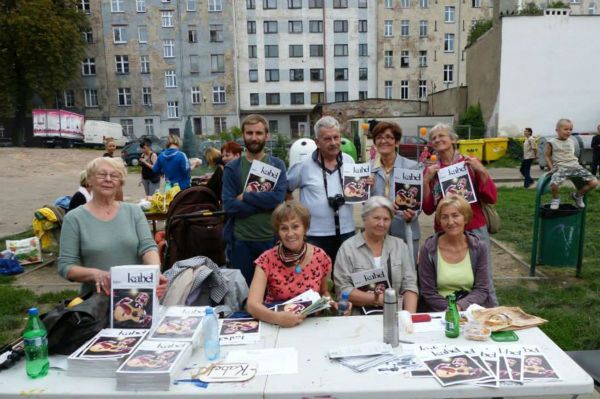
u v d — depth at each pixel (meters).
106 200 3.21
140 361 2.23
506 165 21.22
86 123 34.38
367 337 2.61
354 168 3.99
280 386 2.12
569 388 2.10
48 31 35.91
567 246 5.79
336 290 3.54
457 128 25.59
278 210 3.18
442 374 2.18
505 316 2.78
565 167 5.75
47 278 6.29
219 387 2.12
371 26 47.56
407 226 4.02
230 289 3.50
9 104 36.50
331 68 47.88
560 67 24.34
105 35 44.44
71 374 2.26
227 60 45.44
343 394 2.07
